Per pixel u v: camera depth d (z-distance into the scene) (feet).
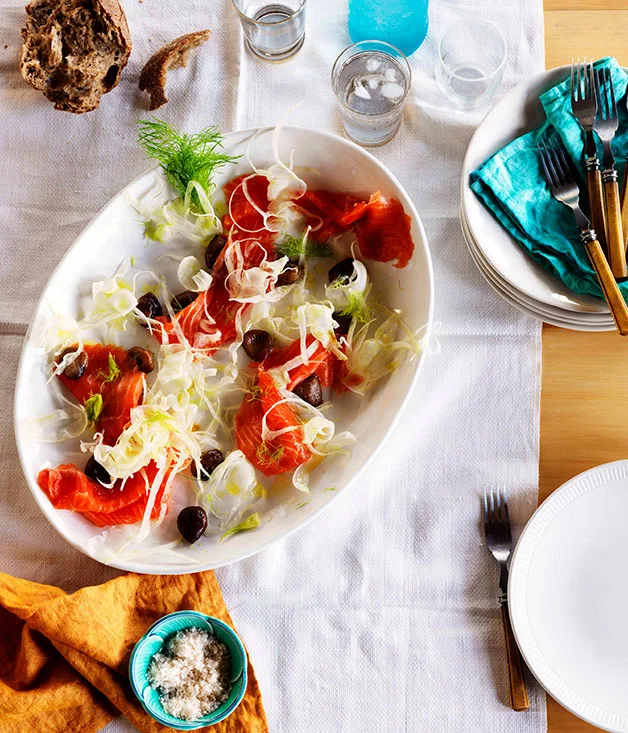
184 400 3.57
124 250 3.65
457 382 3.74
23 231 3.87
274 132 3.55
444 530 3.68
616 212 3.52
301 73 3.90
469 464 3.70
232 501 3.55
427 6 3.76
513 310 3.75
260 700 3.56
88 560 3.70
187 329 3.64
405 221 3.55
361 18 3.77
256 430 3.55
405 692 3.62
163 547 3.51
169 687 3.44
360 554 3.67
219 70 3.90
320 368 3.60
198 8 3.93
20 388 3.47
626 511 3.54
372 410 3.59
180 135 3.88
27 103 3.92
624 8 3.89
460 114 3.84
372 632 3.65
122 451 3.47
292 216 3.68
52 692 3.52
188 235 3.68
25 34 3.75
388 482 3.71
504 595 3.59
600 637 3.53
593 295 3.57
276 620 3.66
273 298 3.63
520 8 3.88
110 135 3.89
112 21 3.66
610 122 3.61
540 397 3.73
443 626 3.64
